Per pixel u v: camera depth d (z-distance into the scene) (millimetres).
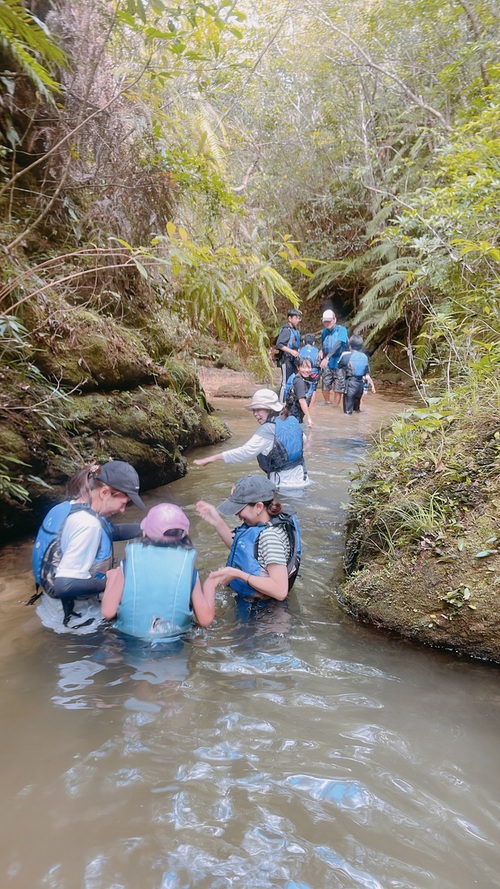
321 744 2143
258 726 2232
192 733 2176
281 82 14188
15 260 4379
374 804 1866
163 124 6078
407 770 2027
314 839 1722
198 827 1753
